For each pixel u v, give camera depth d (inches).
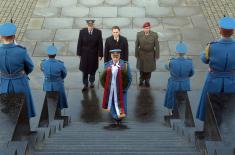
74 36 673.0
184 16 726.5
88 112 510.9
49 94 453.1
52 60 474.3
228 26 308.2
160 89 559.5
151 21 713.0
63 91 489.1
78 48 538.0
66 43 656.4
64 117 468.4
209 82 326.0
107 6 753.0
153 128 433.7
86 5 756.0
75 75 587.5
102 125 456.8
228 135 250.7
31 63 351.3
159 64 607.8
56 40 663.8
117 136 362.0
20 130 283.3
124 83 442.6
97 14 729.6
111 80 439.2
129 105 526.0
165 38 668.7
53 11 738.2
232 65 316.2
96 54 539.8
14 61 340.5
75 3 761.6
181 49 469.7
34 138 303.6
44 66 473.1
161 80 577.0
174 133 382.6
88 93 550.6
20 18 715.4
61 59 619.8
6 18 712.4
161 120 488.7
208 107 289.9
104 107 451.5
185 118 413.4
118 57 434.9
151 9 744.3
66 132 385.7
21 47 345.1
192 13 734.5
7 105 292.7
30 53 631.8
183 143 314.5
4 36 336.8
